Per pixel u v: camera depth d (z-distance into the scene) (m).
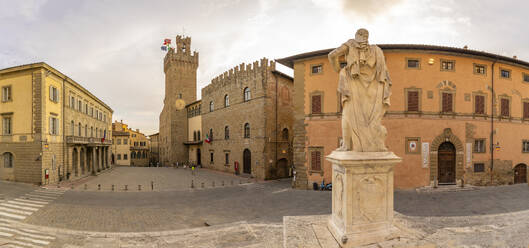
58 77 33.50
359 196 6.36
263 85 37.94
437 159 24.70
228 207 20.33
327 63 26.77
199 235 11.48
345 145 6.74
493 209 16.58
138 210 19.48
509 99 26.97
